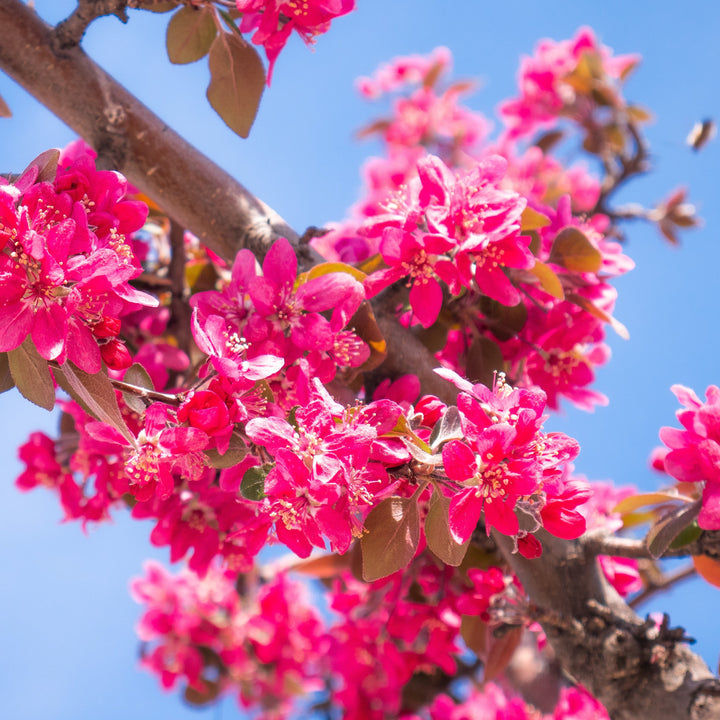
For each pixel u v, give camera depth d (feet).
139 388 2.70
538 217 3.11
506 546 3.04
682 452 2.92
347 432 2.62
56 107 3.12
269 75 3.03
